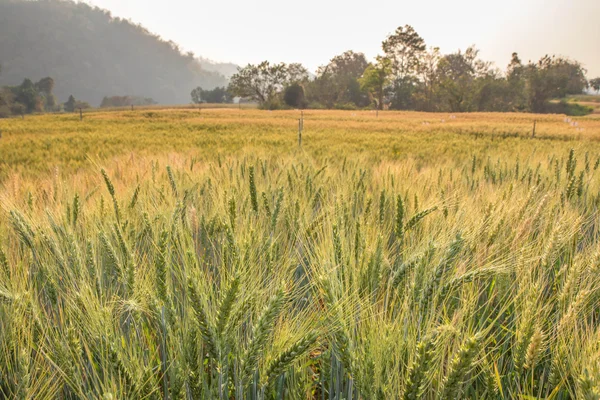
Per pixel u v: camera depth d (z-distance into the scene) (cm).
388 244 319
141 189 395
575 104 11938
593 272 214
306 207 366
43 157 1332
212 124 3844
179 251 243
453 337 181
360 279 214
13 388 187
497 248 248
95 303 182
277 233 314
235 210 290
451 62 14788
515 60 12331
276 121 4444
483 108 11788
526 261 221
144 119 5191
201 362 170
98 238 258
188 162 670
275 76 12900
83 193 423
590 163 633
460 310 187
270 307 157
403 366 160
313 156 1074
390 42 12850
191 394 175
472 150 1530
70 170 924
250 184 335
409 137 2348
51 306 222
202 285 174
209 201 392
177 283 233
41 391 170
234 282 151
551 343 189
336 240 224
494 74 12300
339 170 598
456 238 201
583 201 425
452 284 200
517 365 178
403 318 177
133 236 287
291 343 168
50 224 260
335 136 2341
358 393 172
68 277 221
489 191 428
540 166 596
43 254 249
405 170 557
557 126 3812
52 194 389
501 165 683
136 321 204
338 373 195
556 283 229
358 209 372
